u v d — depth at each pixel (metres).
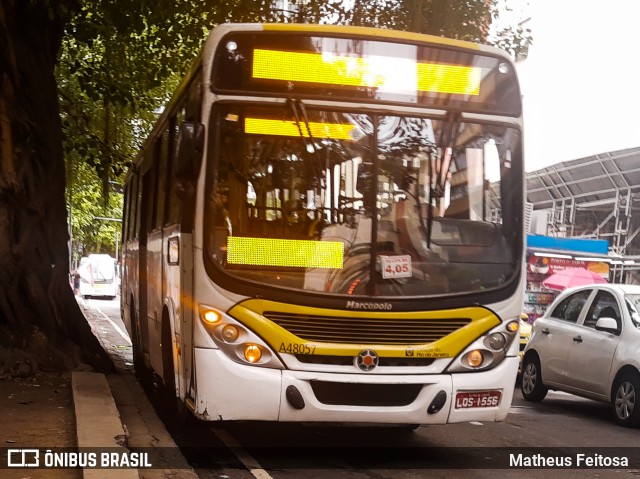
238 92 7.13
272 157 7.09
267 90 7.17
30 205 11.57
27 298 11.34
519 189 7.51
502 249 7.38
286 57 7.23
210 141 7.05
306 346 6.82
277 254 6.95
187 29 17.34
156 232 10.12
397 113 7.31
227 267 6.91
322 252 6.98
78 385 9.80
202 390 6.80
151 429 8.45
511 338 7.33
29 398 9.18
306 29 7.29
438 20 15.37
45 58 12.29
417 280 7.09
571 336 11.89
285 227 7.00
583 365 11.44
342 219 7.07
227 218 6.98
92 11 15.03
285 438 8.52
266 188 7.05
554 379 12.14
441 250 7.20
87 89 15.73
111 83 15.89
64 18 12.27
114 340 22.94
